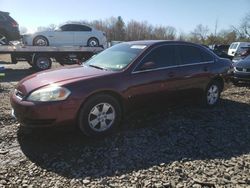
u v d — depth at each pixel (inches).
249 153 191.9
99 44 756.6
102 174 160.7
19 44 657.0
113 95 209.8
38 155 180.7
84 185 150.2
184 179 157.6
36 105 184.5
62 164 170.4
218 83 291.1
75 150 187.6
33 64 622.5
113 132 215.6
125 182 153.5
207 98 283.0
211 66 278.8
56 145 194.1
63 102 187.8
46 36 695.1
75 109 192.1
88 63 246.2
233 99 333.4
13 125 226.1
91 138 204.5
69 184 150.9
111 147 192.4
